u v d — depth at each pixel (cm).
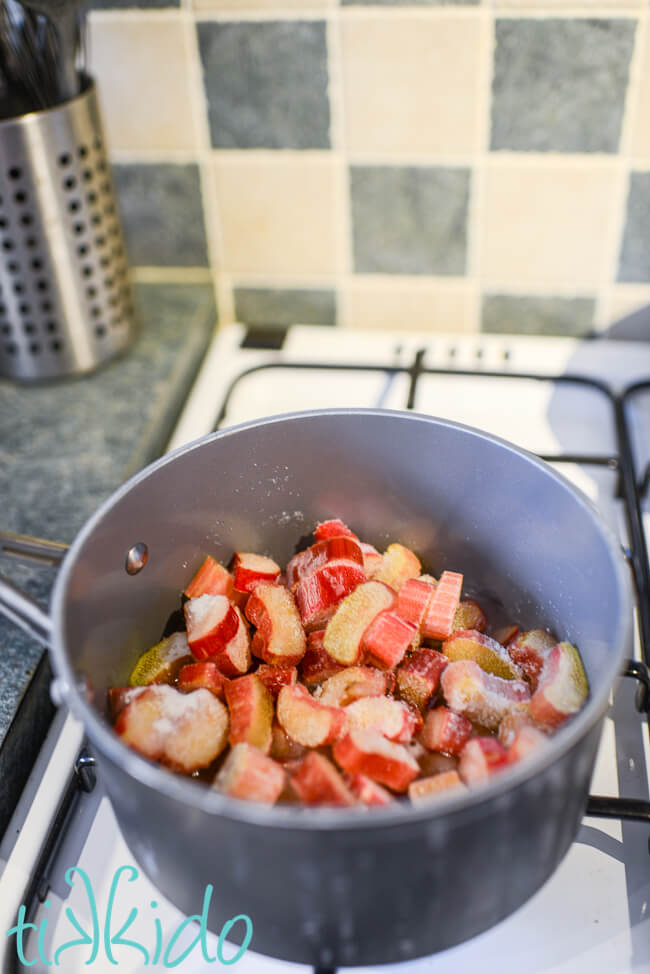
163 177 85
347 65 76
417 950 43
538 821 39
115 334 82
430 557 61
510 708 50
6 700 55
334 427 55
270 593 56
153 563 54
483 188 81
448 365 85
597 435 77
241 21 75
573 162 78
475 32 73
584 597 50
